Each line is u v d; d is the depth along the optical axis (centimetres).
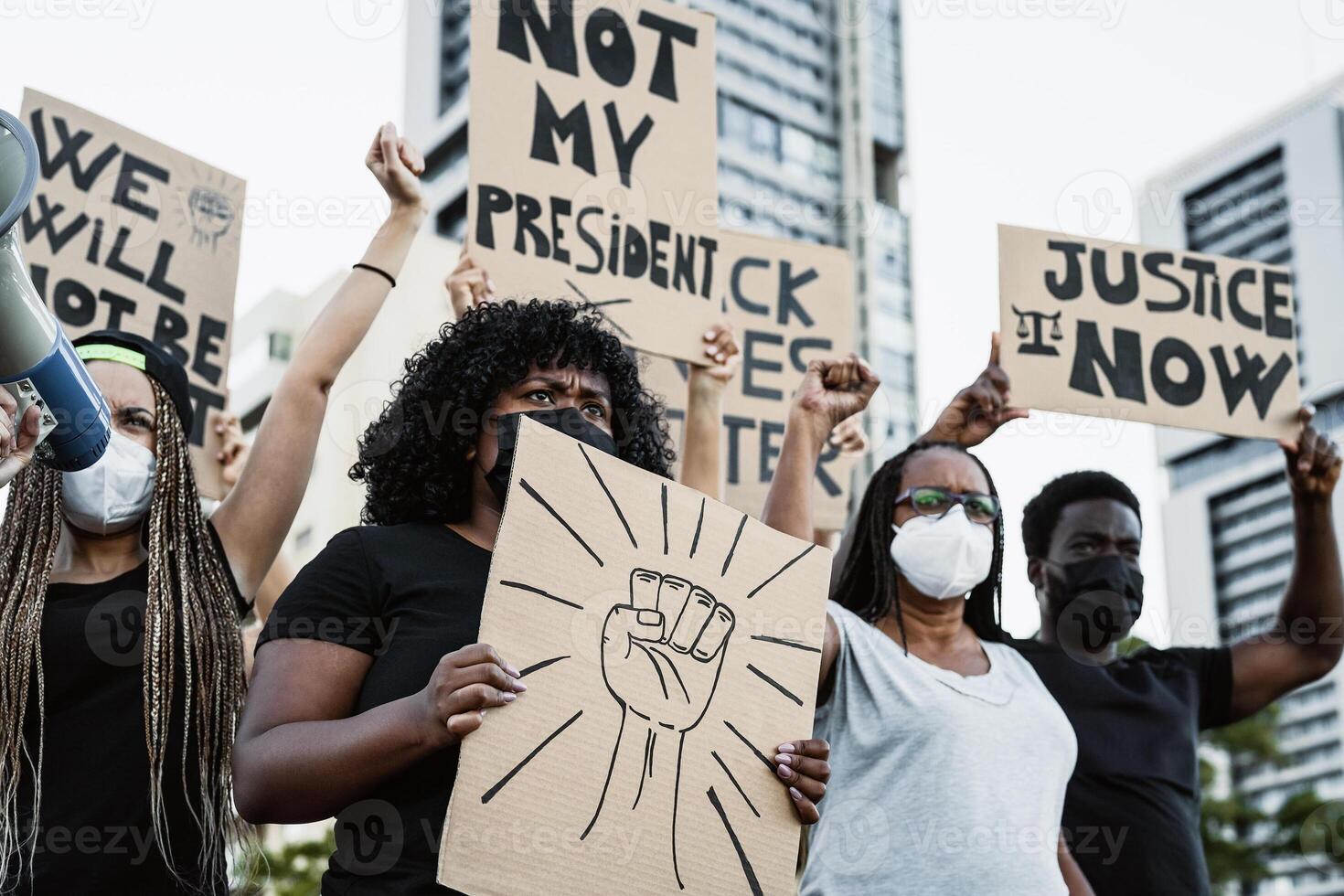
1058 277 438
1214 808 1109
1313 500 429
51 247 402
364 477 314
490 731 247
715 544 281
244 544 333
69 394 273
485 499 294
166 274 414
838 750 334
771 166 3688
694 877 255
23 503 320
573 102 427
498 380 299
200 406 409
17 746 293
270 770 245
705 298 428
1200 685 404
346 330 350
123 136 418
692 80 446
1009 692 345
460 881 237
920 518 362
